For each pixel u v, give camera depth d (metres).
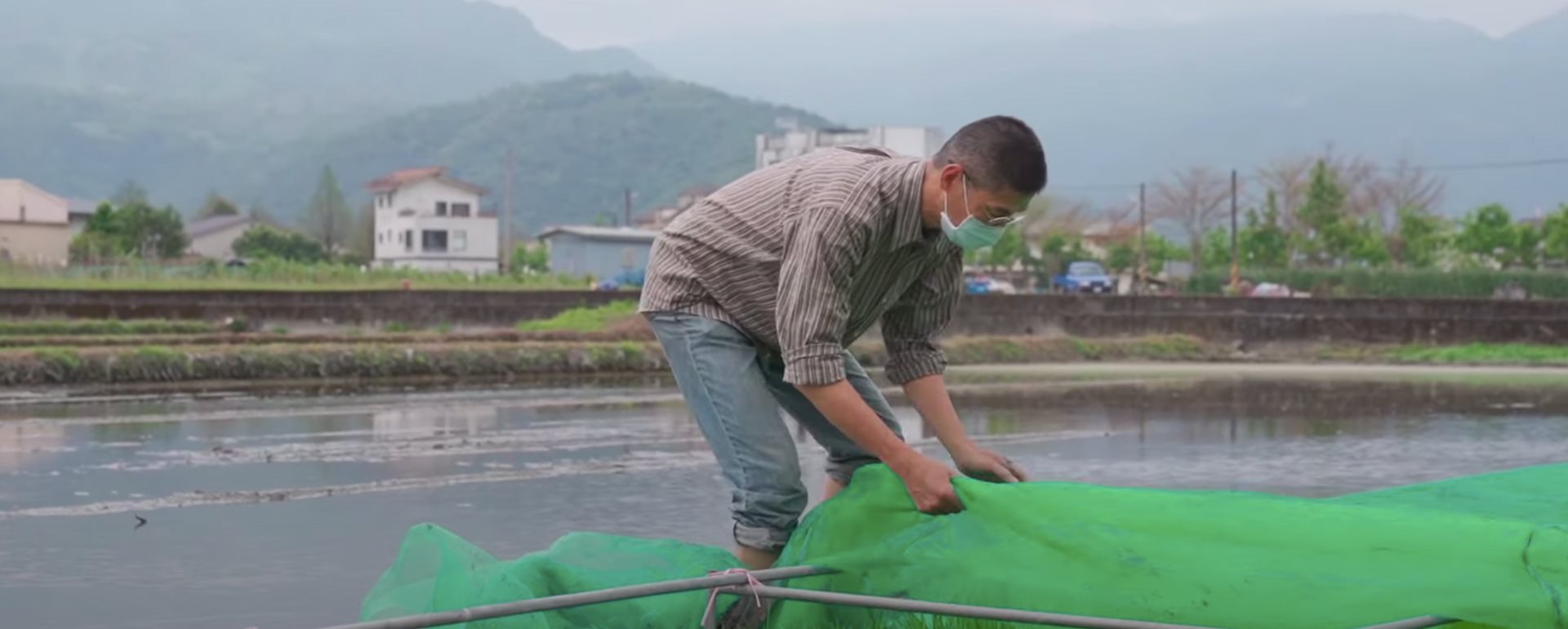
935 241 4.18
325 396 18.30
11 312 27.48
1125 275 68.50
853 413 3.98
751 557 4.35
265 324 29.64
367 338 25.27
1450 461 11.82
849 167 4.10
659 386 21.47
